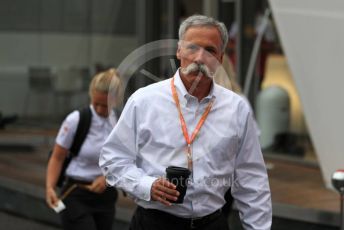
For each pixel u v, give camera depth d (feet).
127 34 103.65
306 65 61.57
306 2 60.49
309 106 62.18
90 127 38.55
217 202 26.35
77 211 38.91
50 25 110.83
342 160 60.95
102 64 106.01
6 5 113.09
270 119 81.82
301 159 78.07
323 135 61.87
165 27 99.14
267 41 81.41
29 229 62.85
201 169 25.62
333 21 59.06
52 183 39.14
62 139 38.81
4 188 70.33
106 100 38.06
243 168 26.73
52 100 110.52
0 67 114.11
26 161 84.74
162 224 25.95
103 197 39.29
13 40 113.19
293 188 64.59
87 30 107.86
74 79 108.47
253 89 82.99
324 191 62.80
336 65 59.52
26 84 112.78
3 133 105.81
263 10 81.56
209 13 87.81
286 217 51.29
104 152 26.35
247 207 26.78
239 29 83.71
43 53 111.55
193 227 26.03
